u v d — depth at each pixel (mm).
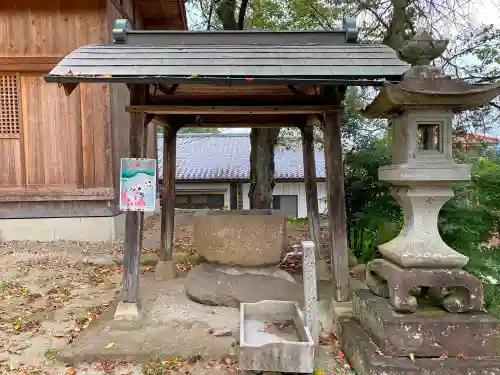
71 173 8555
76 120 8445
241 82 3715
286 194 16562
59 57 8391
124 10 9945
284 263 6449
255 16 10570
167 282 5777
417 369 3029
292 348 3146
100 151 8516
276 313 3928
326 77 3754
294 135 14586
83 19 8391
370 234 6797
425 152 3514
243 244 5418
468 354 3203
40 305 5160
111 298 5406
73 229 8656
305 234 9289
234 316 4516
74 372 3551
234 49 4301
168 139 6012
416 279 3379
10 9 8352
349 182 7246
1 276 6219
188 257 7293
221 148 20641
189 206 16766
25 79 8492
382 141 7570
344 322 3963
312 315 3484
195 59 4020
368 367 3143
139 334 4074
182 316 4520
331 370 3541
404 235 3680
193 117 6363
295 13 10375
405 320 3227
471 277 3385
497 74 8305
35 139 8523
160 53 4172
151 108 4332
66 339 4207
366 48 4340
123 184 4301
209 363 3672
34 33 8391
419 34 3555
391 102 3457
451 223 5215
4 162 8547
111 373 3533
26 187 8547
